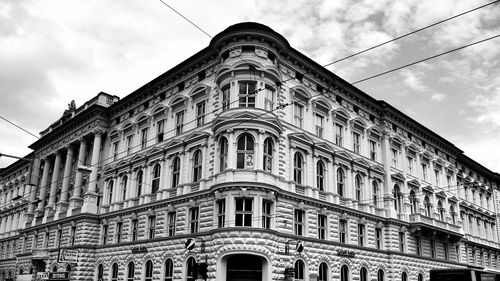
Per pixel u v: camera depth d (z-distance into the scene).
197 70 40.84
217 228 31.78
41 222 54.69
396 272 43.19
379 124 48.84
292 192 35.22
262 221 32.25
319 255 36.06
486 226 66.81
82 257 44.03
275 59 37.31
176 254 35.66
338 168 41.22
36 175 38.75
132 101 48.22
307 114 39.59
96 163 48.91
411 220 47.56
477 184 67.00
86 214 45.53
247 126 33.56
